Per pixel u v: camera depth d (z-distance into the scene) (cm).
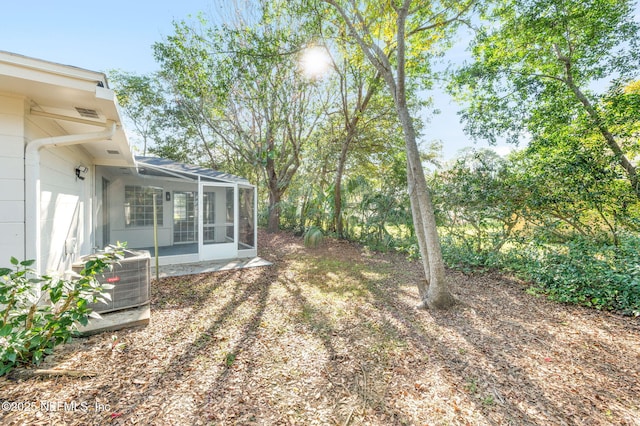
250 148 1201
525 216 630
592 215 582
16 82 236
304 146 1164
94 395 208
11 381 214
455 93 836
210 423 187
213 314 374
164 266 646
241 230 773
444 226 760
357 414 203
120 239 788
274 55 625
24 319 227
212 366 254
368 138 1080
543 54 749
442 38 633
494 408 212
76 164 470
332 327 347
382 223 899
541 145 762
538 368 267
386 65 459
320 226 1137
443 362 275
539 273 519
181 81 877
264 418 195
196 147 1573
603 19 631
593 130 652
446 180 767
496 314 399
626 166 572
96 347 275
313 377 245
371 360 275
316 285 524
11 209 272
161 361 257
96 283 262
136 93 1370
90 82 246
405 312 402
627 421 202
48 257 345
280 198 1307
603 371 264
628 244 480
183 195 884
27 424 177
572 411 211
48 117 319
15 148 272
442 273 421
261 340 308
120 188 784
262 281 541
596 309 416
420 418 201
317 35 704
